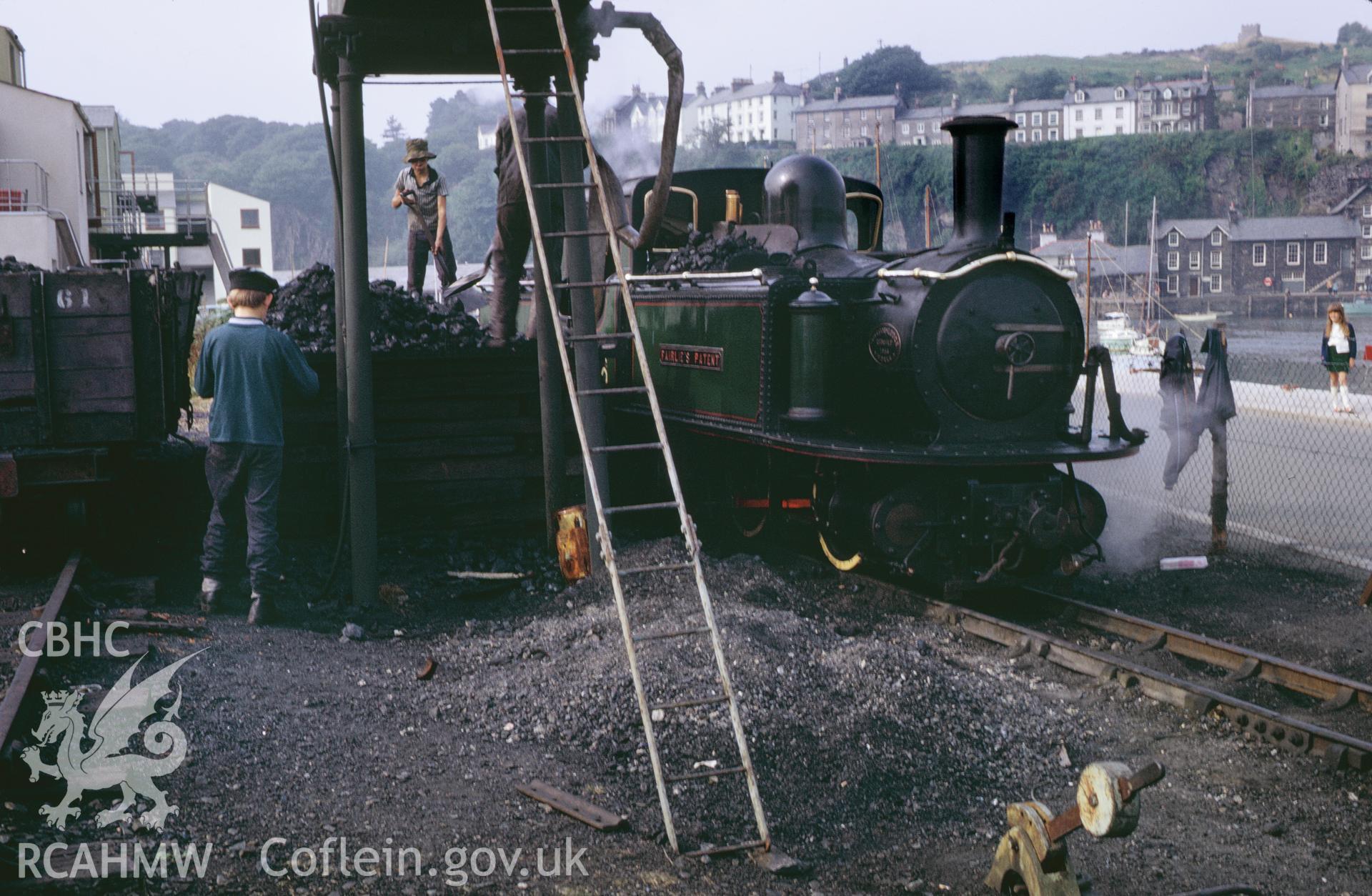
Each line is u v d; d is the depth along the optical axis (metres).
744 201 10.45
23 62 35.03
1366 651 6.94
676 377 9.49
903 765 4.98
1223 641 7.13
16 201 24.25
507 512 8.98
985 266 7.80
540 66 7.87
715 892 3.88
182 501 9.05
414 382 8.80
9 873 3.68
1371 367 23.14
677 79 7.93
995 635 7.11
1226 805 4.88
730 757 4.91
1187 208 167.62
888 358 7.95
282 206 194.88
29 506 7.41
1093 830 3.41
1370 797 4.93
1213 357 9.44
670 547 8.20
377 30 7.34
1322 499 11.87
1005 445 7.89
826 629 6.79
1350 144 178.62
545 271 5.75
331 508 8.70
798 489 8.85
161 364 7.21
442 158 179.75
